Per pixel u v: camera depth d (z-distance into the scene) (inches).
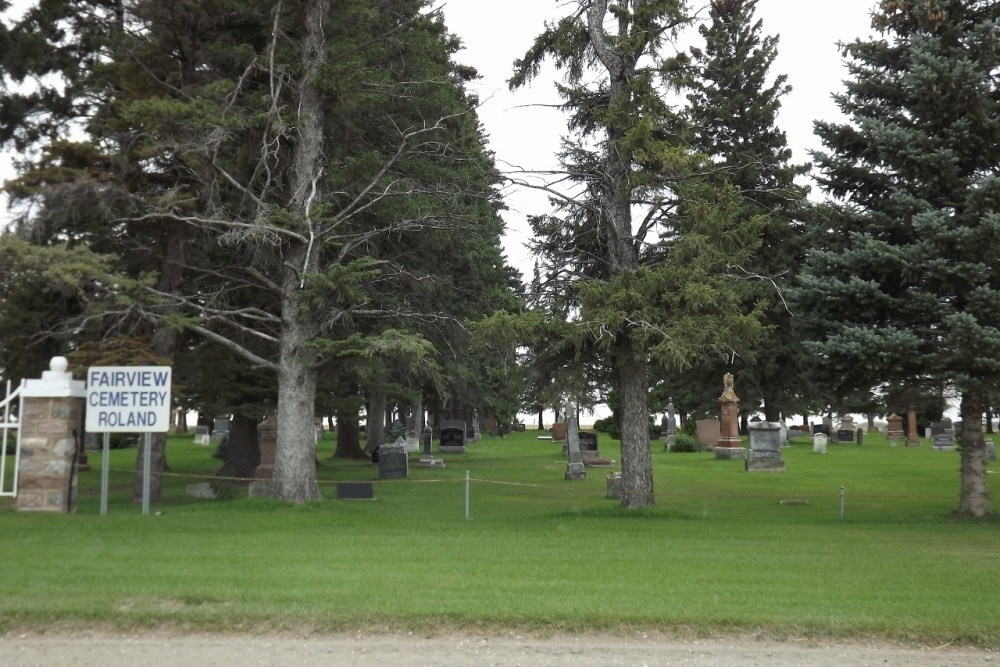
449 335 903.7
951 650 292.0
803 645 295.4
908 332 657.0
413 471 1294.3
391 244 858.8
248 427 1087.6
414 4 850.8
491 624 306.7
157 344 768.9
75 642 291.0
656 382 2033.7
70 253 625.3
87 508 729.6
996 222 626.8
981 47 674.2
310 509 673.0
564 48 708.7
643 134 641.6
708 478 1127.6
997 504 857.5
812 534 574.2
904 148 679.7
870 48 737.0
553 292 725.9
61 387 612.1
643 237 714.8
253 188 775.7
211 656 276.5
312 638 296.7
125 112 639.8
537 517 680.4
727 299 629.3
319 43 748.0
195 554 438.0
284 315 737.0
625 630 305.1
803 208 745.6
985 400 735.1
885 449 1722.4
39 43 816.9
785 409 1828.2
